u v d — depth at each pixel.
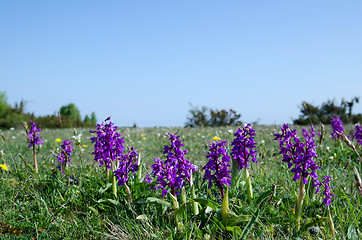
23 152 1.67
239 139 0.83
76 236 0.79
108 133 0.87
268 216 0.81
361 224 0.78
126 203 0.85
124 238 0.76
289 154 0.75
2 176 1.06
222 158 0.74
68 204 0.90
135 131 2.98
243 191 0.88
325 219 0.73
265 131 2.25
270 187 0.92
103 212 0.88
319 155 1.17
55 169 1.08
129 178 0.96
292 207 0.84
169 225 0.78
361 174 1.04
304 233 0.75
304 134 1.04
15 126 4.60
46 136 2.49
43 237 0.79
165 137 2.25
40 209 0.87
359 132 1.36
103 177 1.03
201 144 1.80
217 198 0.88
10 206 0.90
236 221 0.74
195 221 0.79
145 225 0.79
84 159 1.42
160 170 0.77
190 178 0.79
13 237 0.79
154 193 0.90
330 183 0.92
